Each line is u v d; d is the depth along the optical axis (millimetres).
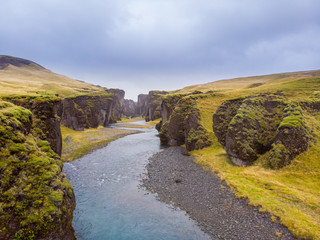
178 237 17188
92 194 25625
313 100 36688
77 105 88938
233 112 39656
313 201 18844
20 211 11453
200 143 45031
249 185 24234
